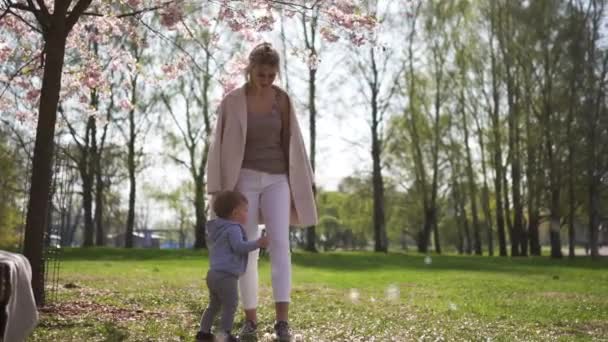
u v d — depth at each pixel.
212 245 4.79
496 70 34.81
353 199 48.47
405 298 9.55
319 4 8.29
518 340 5.34
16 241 20.77
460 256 32.25
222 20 8.83
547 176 32.84
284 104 5.31
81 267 16.50
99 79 10.03
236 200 4.83
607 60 30.61
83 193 33.97
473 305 8.57
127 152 34.81
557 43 30.72
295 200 5.32
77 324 5.72
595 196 31.69
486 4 34.28
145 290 9.62
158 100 33.75
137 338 5.00
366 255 30.45
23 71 9.71
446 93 36.84
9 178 23.30
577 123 31.09
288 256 5.14
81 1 7.19
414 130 37.56
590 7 30.64
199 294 9.05
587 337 5.72
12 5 7.16
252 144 5.20
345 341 5.12
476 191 41.72
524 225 40.00
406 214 53.16
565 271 18.50
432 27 35.38
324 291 10.55
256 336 5.19
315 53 9.80
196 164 35.12
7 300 3.11
